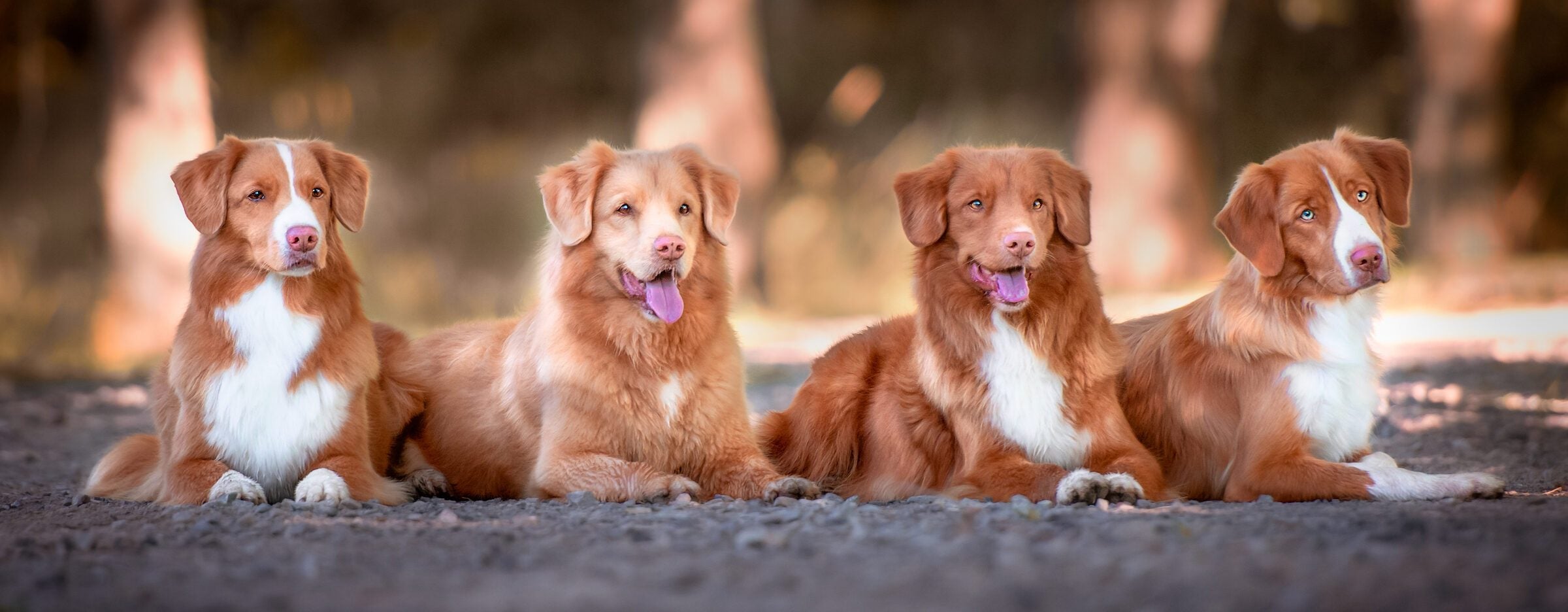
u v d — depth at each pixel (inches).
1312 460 294.2
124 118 903.7
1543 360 628.1
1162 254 1235.9
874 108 1571.1
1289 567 199.0
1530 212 1523.1
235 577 211.6
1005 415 310.0
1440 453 384.8
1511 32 1235.9
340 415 318.0
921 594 189.6
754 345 911.7
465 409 355.6
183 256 911.7
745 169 1256.8
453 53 1505.9
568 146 1520.7
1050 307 311.6
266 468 313.0
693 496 305.6
